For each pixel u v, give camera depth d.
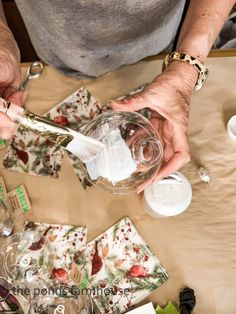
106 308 0.37
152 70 0.47
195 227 0.40
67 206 0.41
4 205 0.41
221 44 0.63
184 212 0.40
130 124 0.35
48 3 0.40
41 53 0.50
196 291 0.38
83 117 0.45
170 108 0.37
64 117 0.45
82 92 0.46
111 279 0.38
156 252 0.39
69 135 0.30
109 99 0.46
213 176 0.42
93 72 0.48
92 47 0.45
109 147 0.33
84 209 0.41
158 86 0.37
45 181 0.42
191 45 0.39
